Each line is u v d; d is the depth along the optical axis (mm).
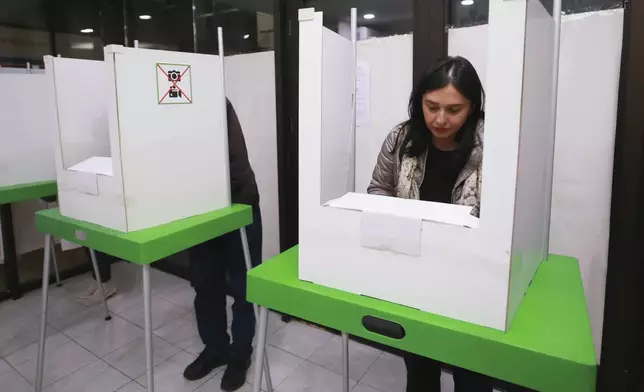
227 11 2447
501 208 814
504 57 770
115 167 1385
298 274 1131
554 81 1132
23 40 2604
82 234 1500
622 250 1455
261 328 1202
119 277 3119
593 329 1610
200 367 1999
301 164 1060
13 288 2754
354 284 1025
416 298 938
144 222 1448
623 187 1427
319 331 2387
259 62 2363
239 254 1916
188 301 2758
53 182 2312
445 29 1712
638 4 1328
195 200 1603
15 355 2170
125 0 2975
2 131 2162
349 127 1220
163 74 1442
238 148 1843
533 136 912
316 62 1008
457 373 1320
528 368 801
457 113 1139
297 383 1943
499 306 845
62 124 1732
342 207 1019
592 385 751
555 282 1087
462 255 868
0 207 2662
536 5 835
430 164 1257
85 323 2488
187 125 1541
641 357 1437
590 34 1479
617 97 1458
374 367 2061
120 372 2037
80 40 2857
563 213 1621
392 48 1866
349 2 1975
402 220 926
